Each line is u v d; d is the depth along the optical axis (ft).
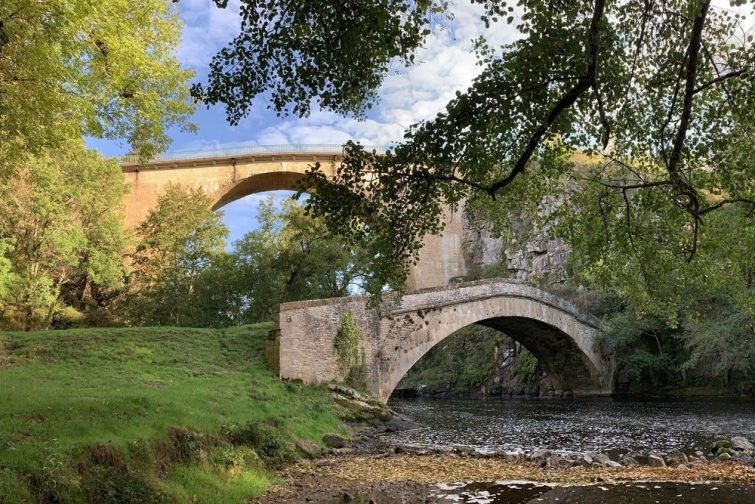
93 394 47.52
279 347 80.74
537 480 40.63
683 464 47.06
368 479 41.75
